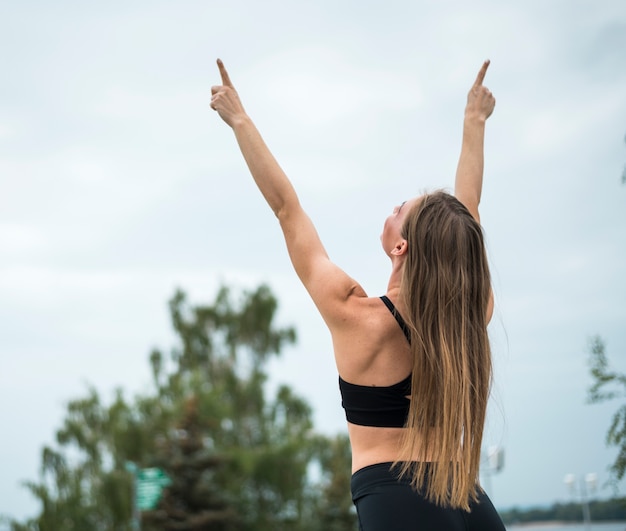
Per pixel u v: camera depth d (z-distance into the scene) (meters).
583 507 15.60
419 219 2.40
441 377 2.27
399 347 2.30
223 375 43.00
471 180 3.00
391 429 2.27
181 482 37.00
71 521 37.53
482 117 3.12
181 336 43.97
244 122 2.63
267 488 39.56
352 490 2.29
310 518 39.69
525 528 16.62
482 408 2.32
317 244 2.45
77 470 39.25
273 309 44.16
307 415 42.72
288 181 2.53
